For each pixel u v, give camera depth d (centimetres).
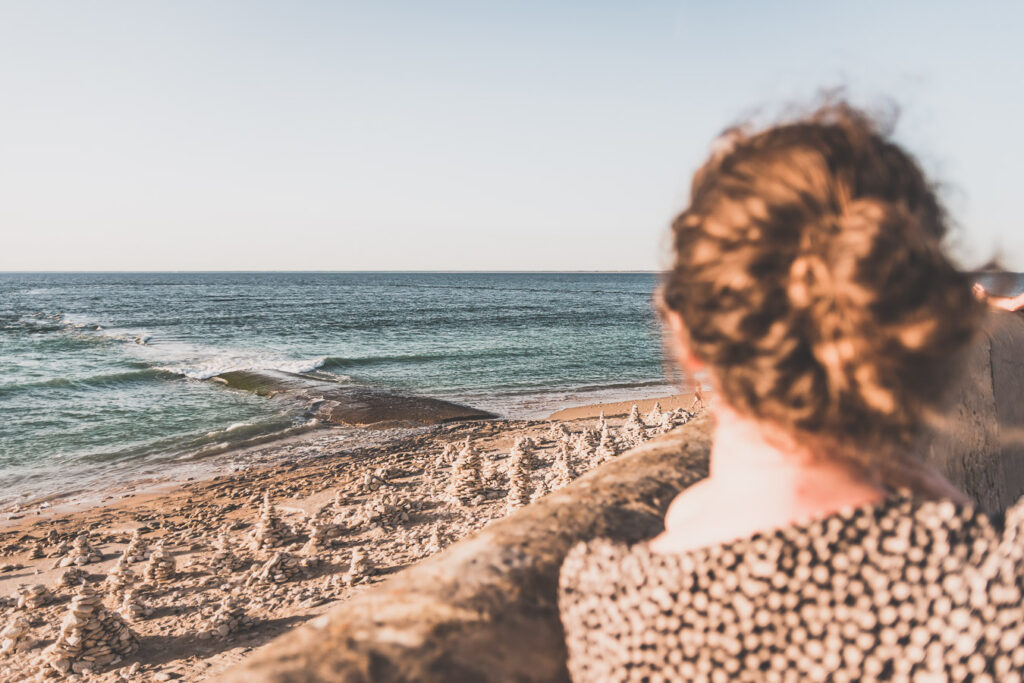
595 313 9056
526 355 4662
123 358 4309
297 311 9125
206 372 3594
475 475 1391
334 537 1209
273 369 3759
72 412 2705
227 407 2788
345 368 4006
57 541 1350
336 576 1046
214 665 788
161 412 2702
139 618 937
